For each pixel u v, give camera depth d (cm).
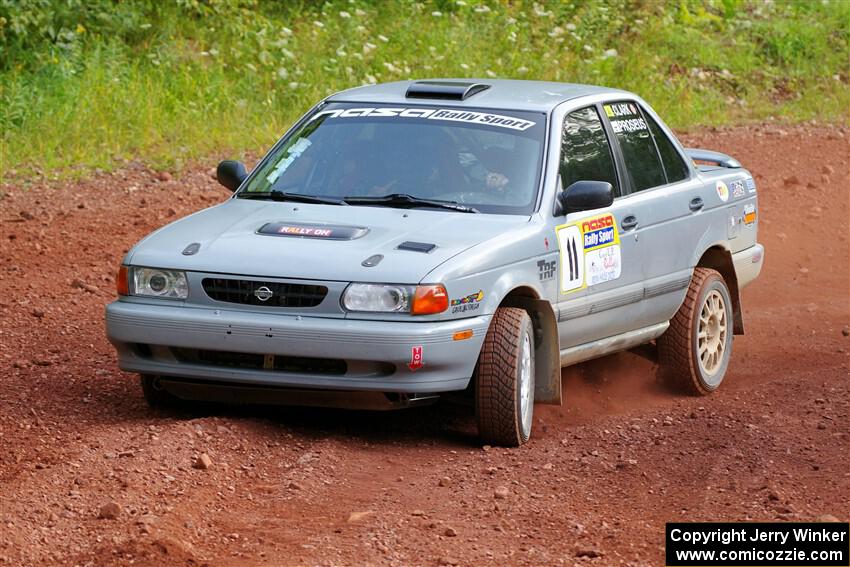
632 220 1714
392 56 4022
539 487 1370
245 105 3647
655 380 1873
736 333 2016
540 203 1573
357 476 1385
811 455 1496
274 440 1481
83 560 1105
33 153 3184
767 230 3078
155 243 1513
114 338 1473
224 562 1119
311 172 1659
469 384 1545
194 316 1425
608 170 1723
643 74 4394
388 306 1391
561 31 4262
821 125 4256
